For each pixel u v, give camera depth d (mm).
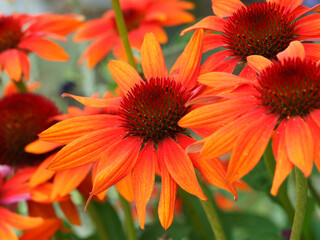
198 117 375
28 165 509
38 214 500
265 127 366
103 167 391
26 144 506
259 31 425
